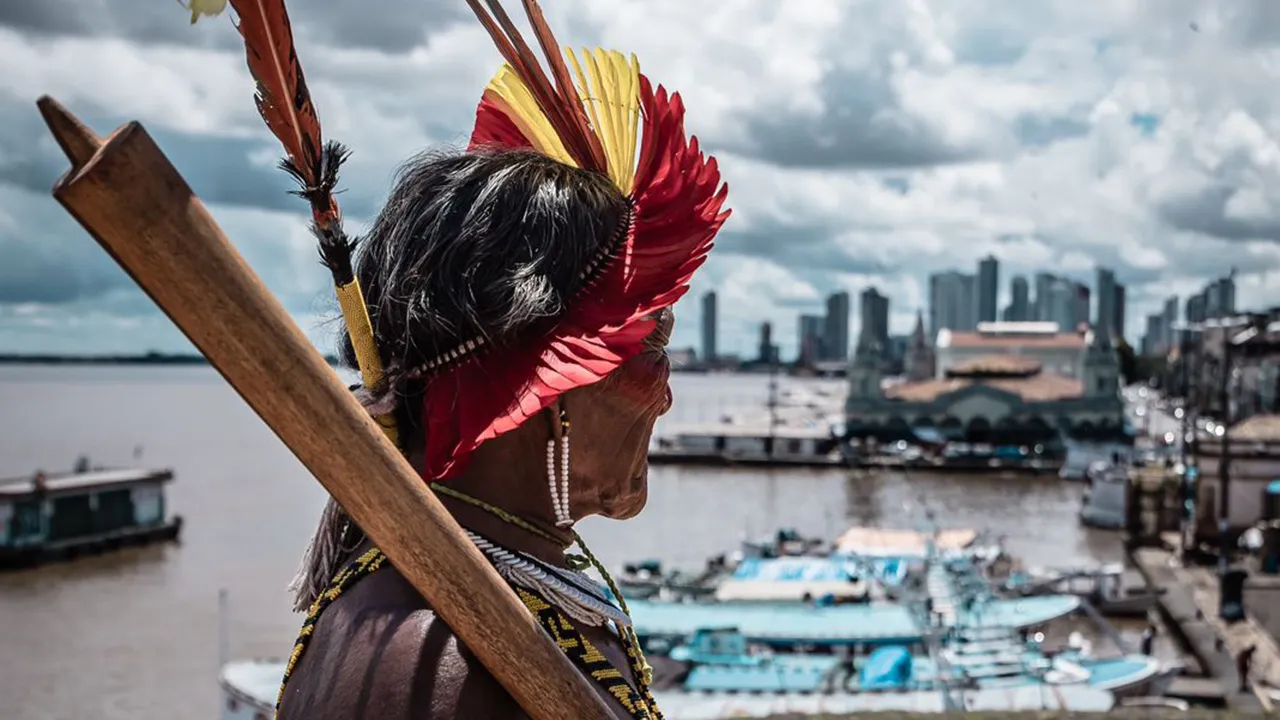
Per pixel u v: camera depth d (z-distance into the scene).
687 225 1.45
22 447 119.69
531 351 1.34
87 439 133.38
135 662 32.19
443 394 1.34
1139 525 47.41
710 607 28.67
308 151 1.21
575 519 1.47
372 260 1.43
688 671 23.91
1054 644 30.77
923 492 74.12
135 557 50.75
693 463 92.44
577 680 1.20
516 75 1.67
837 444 99.56
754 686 22.64
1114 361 100.00
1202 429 49.97
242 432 146.00
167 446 121.62
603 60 1.60
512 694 1.20
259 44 1.14
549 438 1.40
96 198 0.95
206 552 51.88
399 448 1.40
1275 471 43.84
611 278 1.40
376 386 1.34
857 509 66.62
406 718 1.20
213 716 27.58
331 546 1.47
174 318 1.02
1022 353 125.81
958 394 100.56
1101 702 18.42
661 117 1.50
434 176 1.43
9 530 49.34
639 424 1.47
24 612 39.25
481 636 1.17
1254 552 42.09
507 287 1.32
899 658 22.05
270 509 65.88
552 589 1.37
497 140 1.68
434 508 1.14
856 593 33.12
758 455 93.38
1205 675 28.28
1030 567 47.00
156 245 0.98
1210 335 50.62
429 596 1.15
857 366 102.31
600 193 1.45
